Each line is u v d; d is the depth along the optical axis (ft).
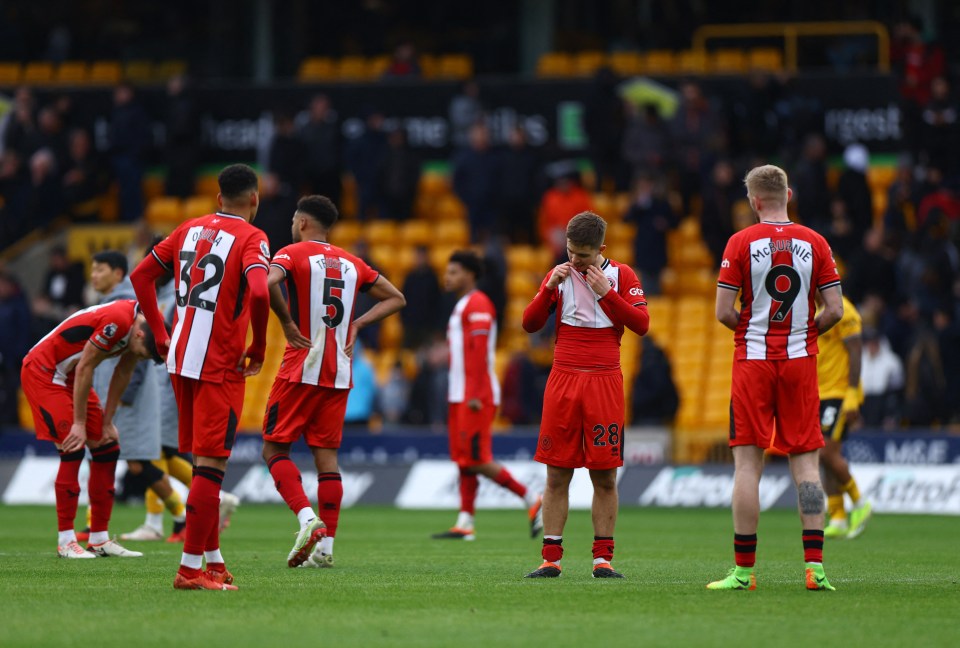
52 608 75.82
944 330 215.10
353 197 289.12
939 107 250.16
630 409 242.58
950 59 299.38
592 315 90.79
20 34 347.36
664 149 263.90
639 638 66.03
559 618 73.10
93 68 335.47
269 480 209.56
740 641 65.26
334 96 291.99
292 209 253.85
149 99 298.97
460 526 142.10
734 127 257.14
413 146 289.94
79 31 345.51
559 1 326.24
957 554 121.08
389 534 147.64
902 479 193.57
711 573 100.01
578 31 327.26
